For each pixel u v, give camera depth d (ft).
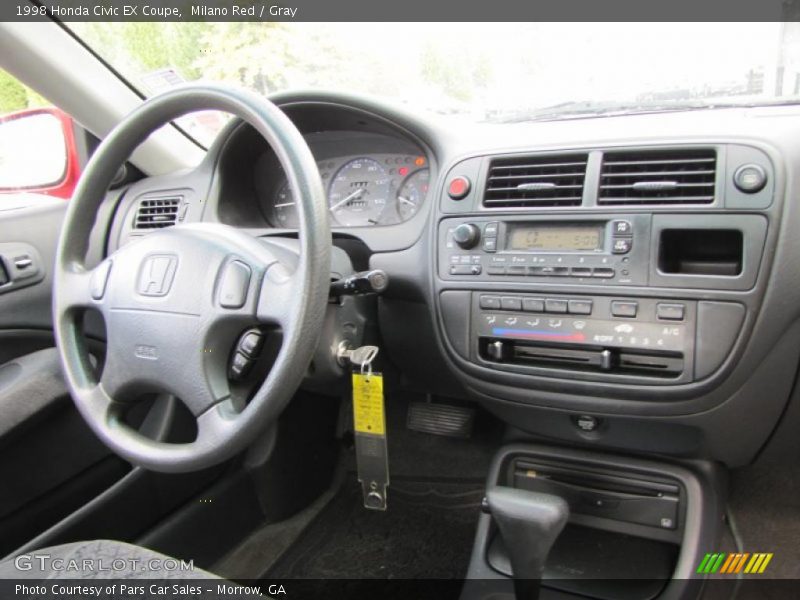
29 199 5.37
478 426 5.52
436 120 4.17
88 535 3.86
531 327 3.64
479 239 3.77
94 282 3.18
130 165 5.28
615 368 3.53
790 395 3.29
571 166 3.56
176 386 2.84
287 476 5.28
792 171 3.06
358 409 3.37
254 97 2.85
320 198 2.67
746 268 3.12
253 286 2.76
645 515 4.00
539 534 3.14
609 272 3.40
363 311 4.05
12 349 4.86
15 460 3.76
